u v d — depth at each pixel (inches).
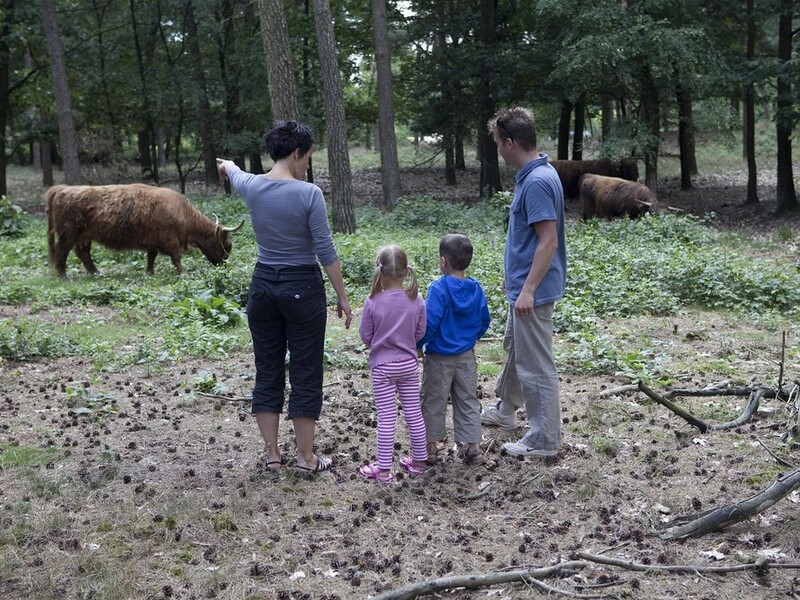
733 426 230.7
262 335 197.6
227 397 266.4
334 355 313.3
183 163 1535.4
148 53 1152.8
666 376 284.2
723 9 976.3
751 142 998.4
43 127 1133.7
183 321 383.9
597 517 178.9
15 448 220.1
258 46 1037.8
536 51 1036.5
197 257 610.2
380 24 878.4
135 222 526.0
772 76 912.9
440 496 189.9
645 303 423.2
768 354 325.1
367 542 167.9
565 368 298.2
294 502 185.9
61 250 532.7
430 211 800.3
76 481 197.3
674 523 171.6
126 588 149.3
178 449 220.5
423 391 205.2
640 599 146.4
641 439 224.7
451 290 198.8
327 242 189.5
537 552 163.0
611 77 940.0
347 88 1450.5
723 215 958.4
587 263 497.7
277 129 192.9
